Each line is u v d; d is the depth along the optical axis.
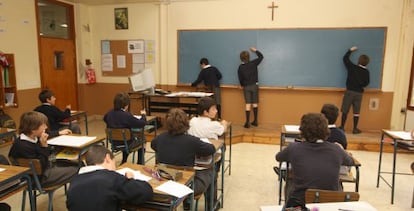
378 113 5.32
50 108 3.60
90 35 6.50
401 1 4.99
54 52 5.75
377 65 5.19
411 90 5.07
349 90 5.06
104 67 6.55
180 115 2.16
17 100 4.63
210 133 2.72
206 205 2.51
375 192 3.21
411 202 2.98
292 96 5.63
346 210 1.42
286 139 2.91
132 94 5.64
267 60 5.61
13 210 2.70
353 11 5.17
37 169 2.16
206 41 5.84
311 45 5.39
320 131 1.79
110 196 1.36
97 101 6.69
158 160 2.19
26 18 5.00
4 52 4.60
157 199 1.62
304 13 5.36
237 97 5.88
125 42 6.33
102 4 6.31
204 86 5.91
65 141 2.60
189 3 5.83
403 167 3.98
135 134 3.49
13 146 2.21
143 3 6.10
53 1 5.63
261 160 4.25
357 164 2.21
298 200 1.71
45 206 2.77
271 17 5.50
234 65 5.78
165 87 6.21
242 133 5.14
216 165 2.68
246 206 2.88
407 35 5.02
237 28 5.66
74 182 1.41
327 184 1.72
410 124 5.09
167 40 6.05
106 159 1.53
